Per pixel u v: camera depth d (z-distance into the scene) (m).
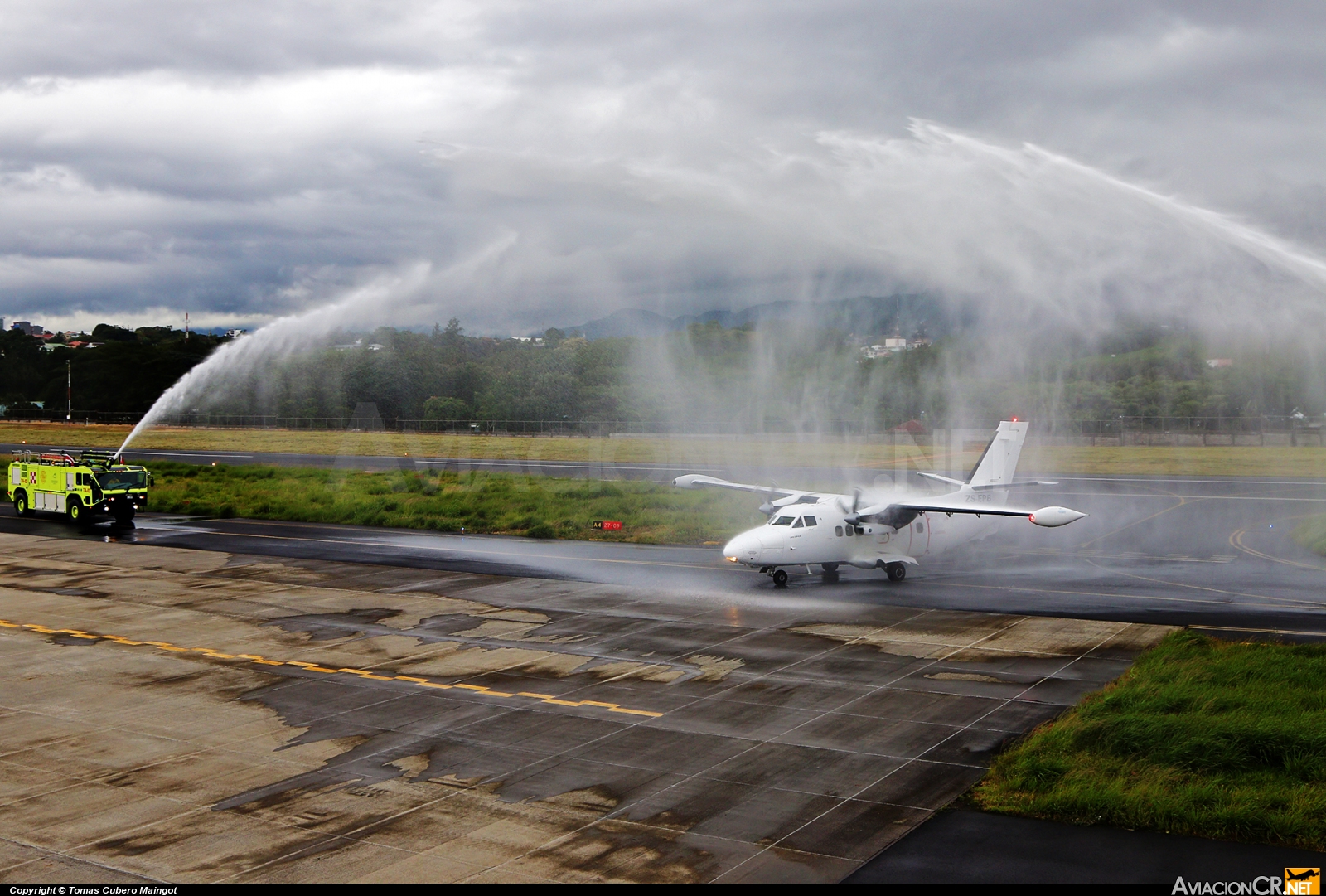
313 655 24.83
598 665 23.77
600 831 14.41
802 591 32.88
